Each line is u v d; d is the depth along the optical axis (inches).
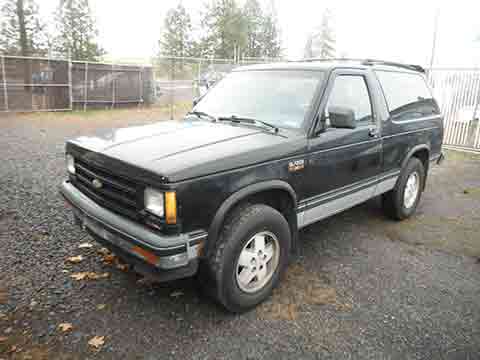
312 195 140.0
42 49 1102.4
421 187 213.8
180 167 102.2
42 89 643.5
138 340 109.0
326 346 109.2
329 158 143.0
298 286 139.6
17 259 148.9
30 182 243.4
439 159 231.8
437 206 233.6
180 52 1865.2
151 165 103.9
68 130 466.9
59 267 144.9
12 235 168.4
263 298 127.0
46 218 187.5
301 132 135.0
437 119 219.1
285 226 128.0
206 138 126.7
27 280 135.6
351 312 125.0
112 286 134.5
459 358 106.2
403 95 193.9
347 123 131.7
